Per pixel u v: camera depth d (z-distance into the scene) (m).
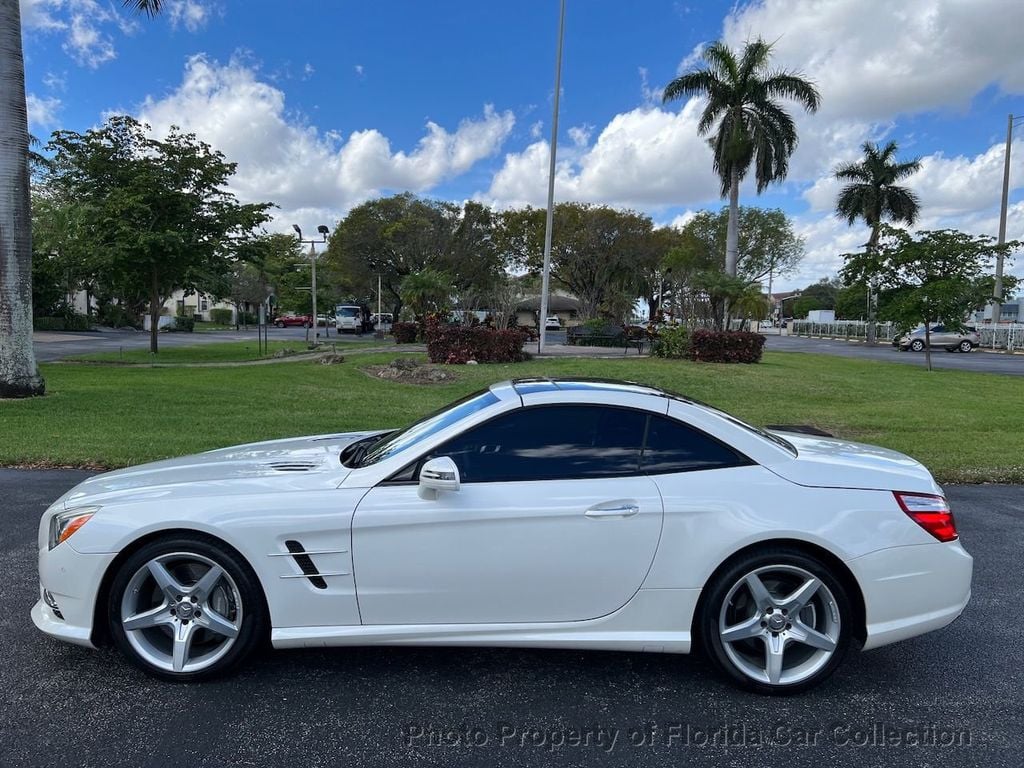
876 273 22.47
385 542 3.10
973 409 12.91
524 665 3.42
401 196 51.62
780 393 14.98
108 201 20.14
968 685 3.30
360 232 50.72
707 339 20.20
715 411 3.59
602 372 17.28
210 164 21.91
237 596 3.15
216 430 9.49
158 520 3.10
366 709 3.00
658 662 3.48
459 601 3.13
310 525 3.10
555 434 3.29
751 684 3.15
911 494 3.25
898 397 14.75
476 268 51.19
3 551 4.79
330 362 21.14
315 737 2.79
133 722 2.86
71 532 3.16
